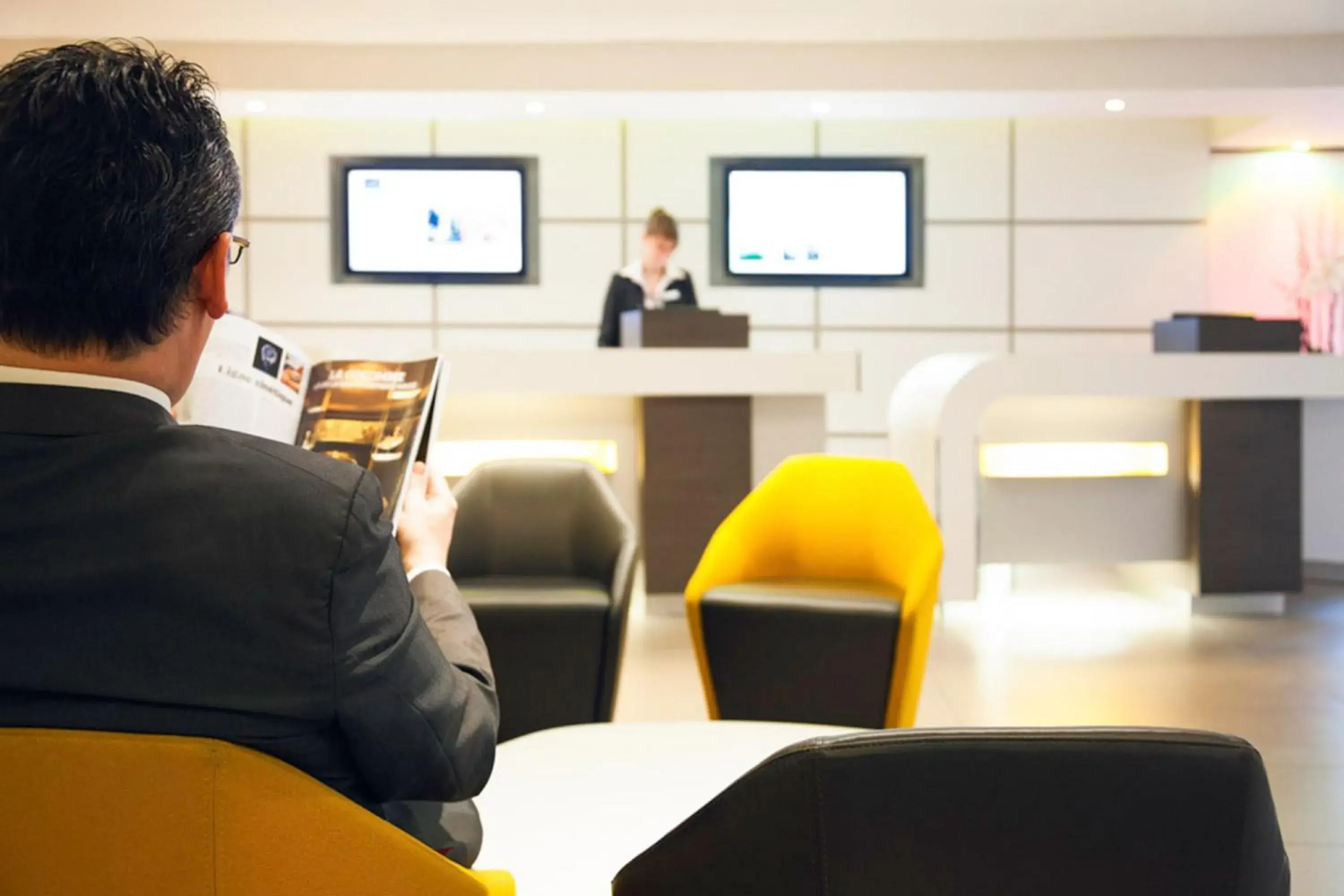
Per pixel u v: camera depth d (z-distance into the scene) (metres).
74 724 0.94
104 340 0.95
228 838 0.95
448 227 7.49
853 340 7.64
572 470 3.78
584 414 5.62
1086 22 6.01
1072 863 0.98
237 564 0.94
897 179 7.59
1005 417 5.83
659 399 5.54
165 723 0.95
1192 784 0.96
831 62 6.36
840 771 0.97
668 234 6.18
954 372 5.77
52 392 0.94
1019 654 4.99
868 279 7.61
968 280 7.65
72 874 0.95
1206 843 0.97
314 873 0.97
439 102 6.62
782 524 3.84
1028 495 5.84
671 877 1.07
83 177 0.90
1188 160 7.67
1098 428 5.87
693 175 7.56
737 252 7.57
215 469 0.96
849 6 5.72
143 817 0.94
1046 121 7.63
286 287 7.47
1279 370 5.70
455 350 5.38
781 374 5.50
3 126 0.90
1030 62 6.36
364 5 5.62
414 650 1.01
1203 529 5.77
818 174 7.57
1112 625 5.60
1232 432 5.77
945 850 0.98
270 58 6.27
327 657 0.95
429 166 7.46
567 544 3.74
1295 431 5.79
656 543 5.58
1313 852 2.86
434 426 1.45
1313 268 7.80
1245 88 6.32
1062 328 7.70
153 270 0.93
